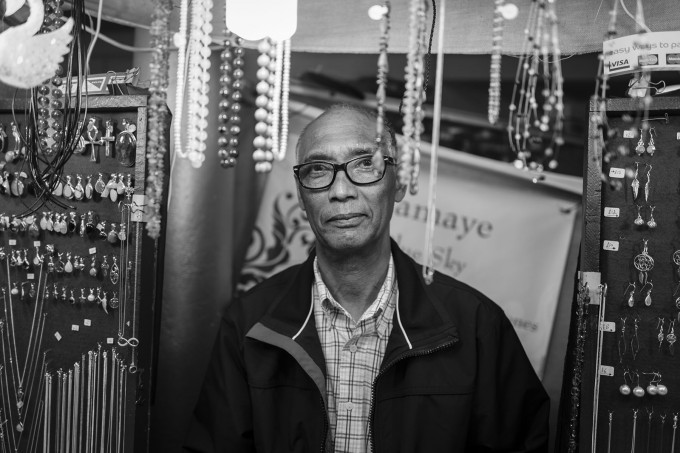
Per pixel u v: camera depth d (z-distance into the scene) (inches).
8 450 68.2
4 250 69.7
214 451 67.5
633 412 58.3
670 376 57.8
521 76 88.2
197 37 50.4
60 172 65.2
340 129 64.0
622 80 73.3
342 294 69.1
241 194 93.4
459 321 68.4
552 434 87.0
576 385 60.1
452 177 91.5
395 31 74.0
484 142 90.6
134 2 72.9
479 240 90.4
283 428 66.1
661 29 63.0
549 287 88.3
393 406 64.4
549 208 88.7
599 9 65.4
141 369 65.7
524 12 67.8
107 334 66.2
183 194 88.3
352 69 92.8
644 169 59.4
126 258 65.3
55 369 67.8
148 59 86.1
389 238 70.5
